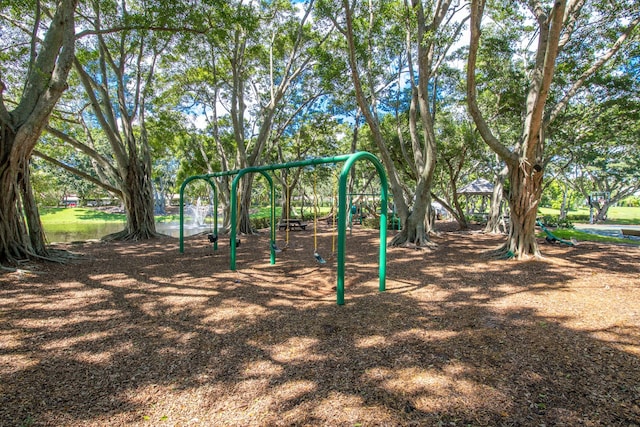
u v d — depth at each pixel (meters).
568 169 27.41
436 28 8.84
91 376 2.83
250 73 17.25
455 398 2.49
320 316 4.26
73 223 28.48
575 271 6.90
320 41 13.59
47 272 6.76
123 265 7.64
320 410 2.37
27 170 7.39
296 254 9.42
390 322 4.03
